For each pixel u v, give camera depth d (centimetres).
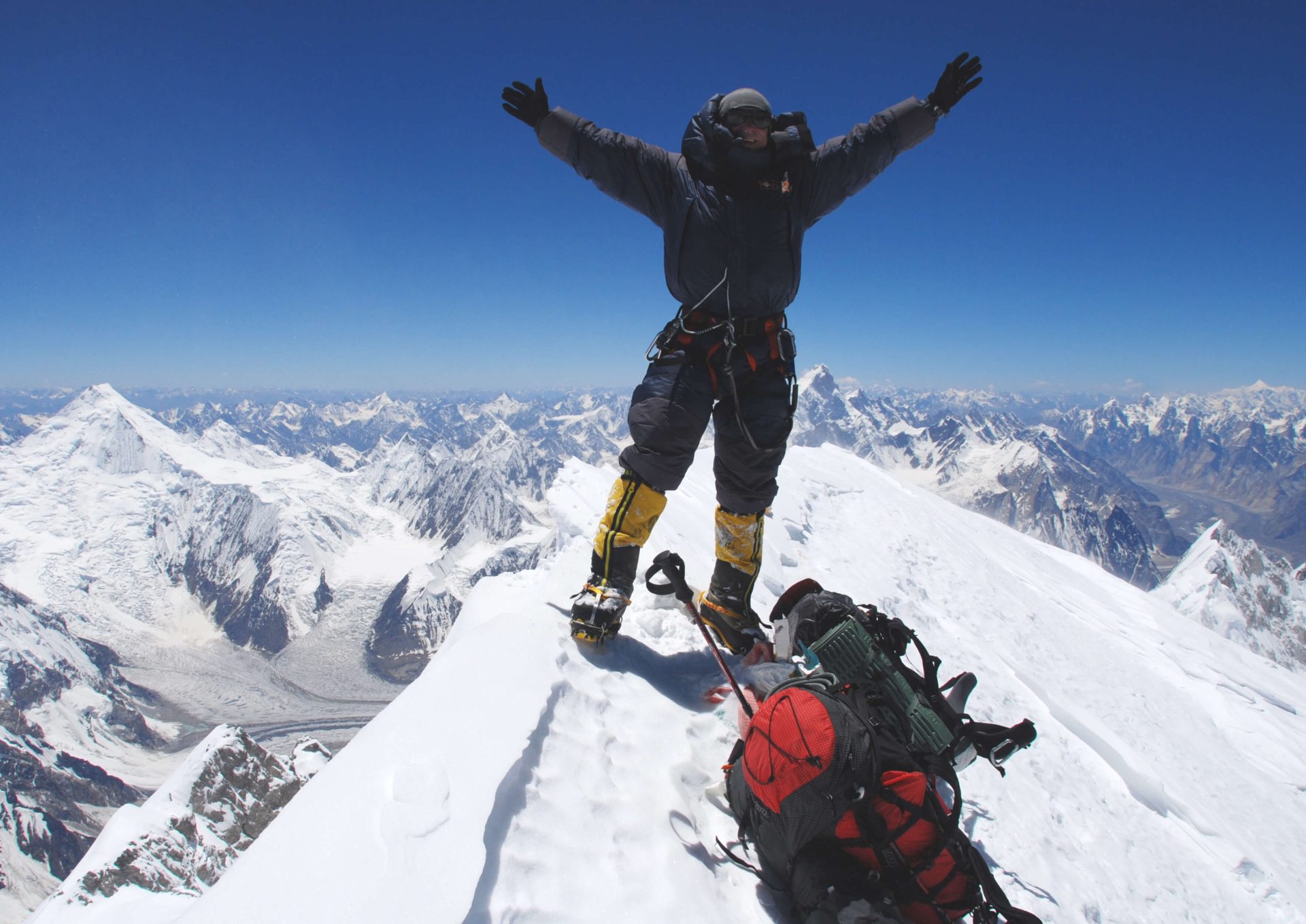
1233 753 1071
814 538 1011
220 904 204
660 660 461
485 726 299
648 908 271
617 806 314
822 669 338
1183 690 1317
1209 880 603
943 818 274
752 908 305
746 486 446
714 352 404
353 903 209
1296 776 1067
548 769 309
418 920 209
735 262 388
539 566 604
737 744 347
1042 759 650
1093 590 1966
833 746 276
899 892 268
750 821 313
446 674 335
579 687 382
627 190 407
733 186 385
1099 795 649
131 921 676
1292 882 719
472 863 231
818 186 398
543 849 271
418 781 255
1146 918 480
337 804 243
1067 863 490
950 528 1526
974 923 271
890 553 1119
